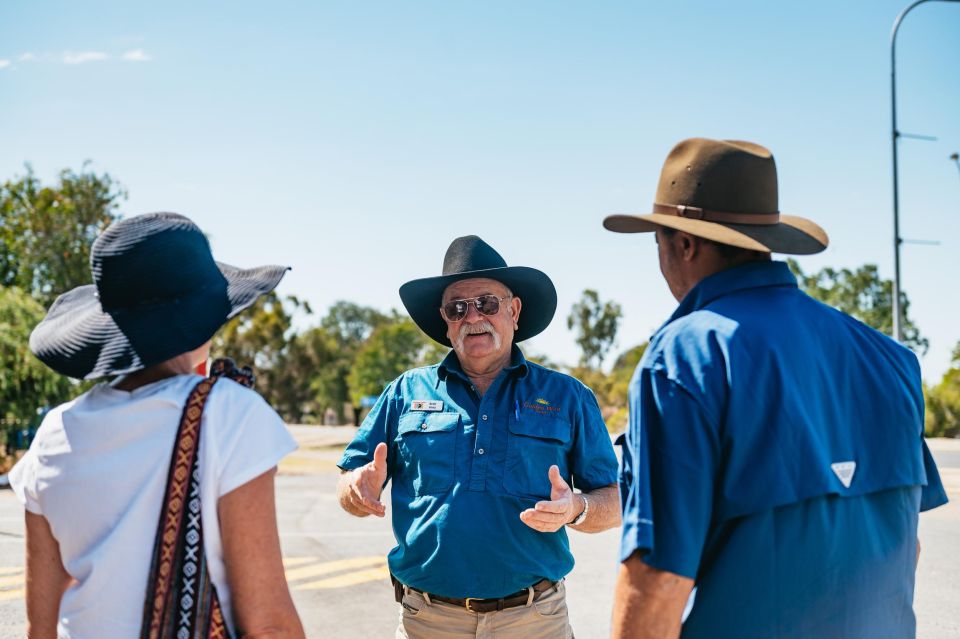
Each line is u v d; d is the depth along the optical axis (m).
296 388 61.78
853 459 1.89
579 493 3.12
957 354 31.75
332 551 8.52
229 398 1.81
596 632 5.68
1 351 16.61
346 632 5.71
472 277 3.41
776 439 1.79
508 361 3.43
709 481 1.80
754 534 1.79
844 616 1.80
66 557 1.82
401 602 3.27
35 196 27.75
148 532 1.73
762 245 1.98
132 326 1.85
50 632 1.90
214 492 1.75
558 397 3.33
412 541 3.17
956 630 5.53
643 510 1.80
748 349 1.84
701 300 2.03
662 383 1.86
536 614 3.10
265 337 55.28
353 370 50.72
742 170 2.05
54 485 1.81
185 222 1.96
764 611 1.78
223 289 1.97
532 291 3.59
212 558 1.74
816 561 1.78
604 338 66.19
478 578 3.05
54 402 17.72
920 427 2.03
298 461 21.50
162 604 1.69
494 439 3.21
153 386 1.83
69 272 27.34
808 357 1.89
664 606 1.76
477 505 3.11
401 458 3.32
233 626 1.76
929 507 2.17
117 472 1.75
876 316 50.38
